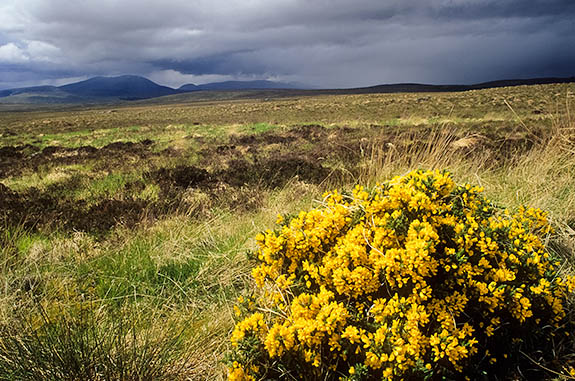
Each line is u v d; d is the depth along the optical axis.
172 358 2.08
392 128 16.58
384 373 1.56
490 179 4.44
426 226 1.90
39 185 7.75
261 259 2.33
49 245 3.93
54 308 2.62
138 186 6.90
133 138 20.34
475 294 1.89
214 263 3.17
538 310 1.96
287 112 40.34
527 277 2.00
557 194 3.70
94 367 1.91
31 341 2.07
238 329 1.86
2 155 14.46
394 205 2.18
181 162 9.86
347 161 8.02
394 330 1.65
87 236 4.27
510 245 2.05
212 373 2.02
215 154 11.41
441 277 2.01
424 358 1.71
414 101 40.84
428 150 4.66
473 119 21.59
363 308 1.97
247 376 1.72
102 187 7.16
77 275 3.11
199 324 2.43
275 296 2.15
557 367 1.88
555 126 4.98
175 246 3.59
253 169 7.69
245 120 33.50
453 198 2.39
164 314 2.61
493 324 1.88
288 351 1.79
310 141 13.93
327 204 2.55
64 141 20.81
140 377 1.88
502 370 1.93
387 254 1.82
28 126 37.25
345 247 1.99
